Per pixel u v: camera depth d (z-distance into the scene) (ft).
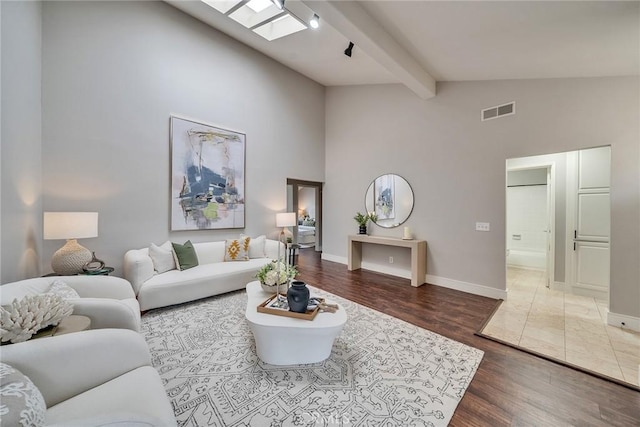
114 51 11.05
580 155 12.26
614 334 8.48
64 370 3.81
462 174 13.16
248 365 6.77
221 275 11.62
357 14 8.41
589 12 6.04
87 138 10.44
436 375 6.40
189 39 13.28
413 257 13.83
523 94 11.16
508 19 7.04
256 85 16.15
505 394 5.79
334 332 6.59
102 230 10.85
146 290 9.73
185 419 5.02
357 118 18.11
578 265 12.37
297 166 18.51
